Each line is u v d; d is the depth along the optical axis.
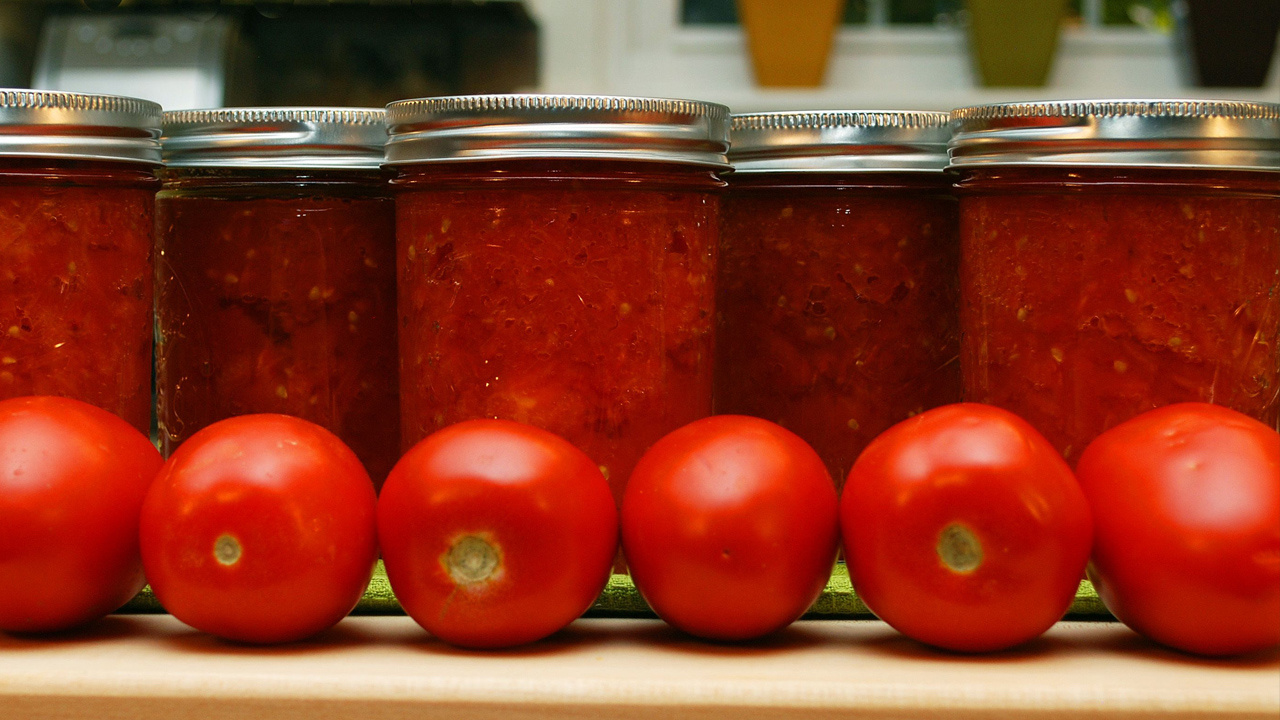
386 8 2.13
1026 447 0.55
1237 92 1.72
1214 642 0.56
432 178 0.71
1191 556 0.54
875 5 1.86
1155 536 0.55
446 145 0.70
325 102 2.15
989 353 0.74
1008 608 0.55
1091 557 0.59
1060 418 0.72
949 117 0.78
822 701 0.52
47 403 0.61
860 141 0.79
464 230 0.72
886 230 0.81
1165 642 0.58
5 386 0.71
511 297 0.71
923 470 0.55
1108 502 0.58
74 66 2.12
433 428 0.73
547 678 0.53
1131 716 0.52
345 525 0.57
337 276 0.80
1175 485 0.56
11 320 0.71
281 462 0.57
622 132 0.70
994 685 0.52
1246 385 0.72
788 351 0.82
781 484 0.57
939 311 0.82
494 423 0.59
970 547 0.55
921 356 0.82
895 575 0.56
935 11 1.85
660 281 0.73
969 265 0.76
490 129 0.69
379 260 0.81
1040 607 0.55
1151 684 0.53
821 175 0.80
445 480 0.56
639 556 0.58
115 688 0.54
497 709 0.53
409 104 0.72
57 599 0.58
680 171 0.72
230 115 0.77
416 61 2.12
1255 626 0.54
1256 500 0.54
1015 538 0.54
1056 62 1.84
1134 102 0.69
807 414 0.82
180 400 0.83
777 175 0.81
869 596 0.57
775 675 0.54
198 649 0.59
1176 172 0.69
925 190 0.81
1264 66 1.71
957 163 0.74
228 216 0.80
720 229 0.84
